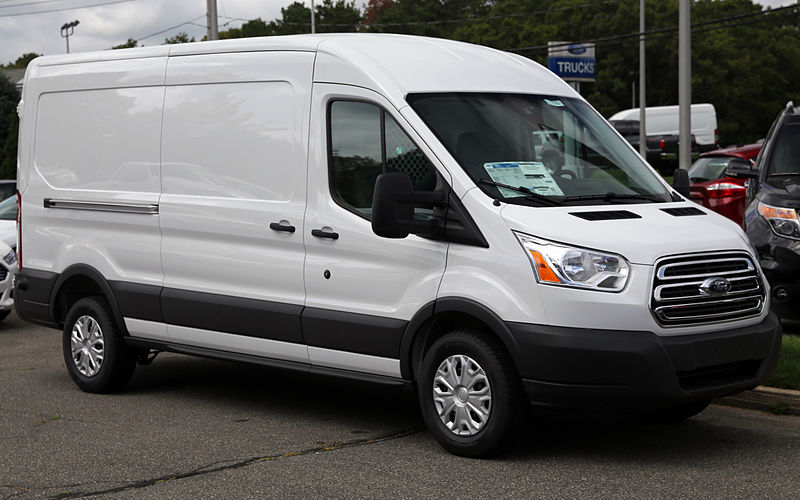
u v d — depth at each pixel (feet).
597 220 19.48
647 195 21.68
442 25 323.16
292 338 22.76
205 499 17.60
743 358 19.70
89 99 27.40
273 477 18.84
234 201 23.79
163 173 25.40
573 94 23.85
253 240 23.38
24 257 29.01
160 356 32.96
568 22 260.01
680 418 22.88
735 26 277.64
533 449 20.67
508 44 264.72
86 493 18.08
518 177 20.59
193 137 24.79
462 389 20.11
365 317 21.43
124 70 26.58
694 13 266.98
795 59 288.71
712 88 261.44
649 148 163.32
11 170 157.48
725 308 19.61
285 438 21.88
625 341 18.49
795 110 36.50
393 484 18.26
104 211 26.76
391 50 22.47
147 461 20.15
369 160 21.57
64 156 27.96
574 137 22.30
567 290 18.66
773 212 32.22
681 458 19.92
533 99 22.67
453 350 20.17
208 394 26.81
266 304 23.16
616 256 18.74
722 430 22.26
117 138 26.55
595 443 21.16
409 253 20.67
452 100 21.54
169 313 25.20
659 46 255.70
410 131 20.88
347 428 22.75
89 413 24.75
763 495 17.42
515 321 19.03
